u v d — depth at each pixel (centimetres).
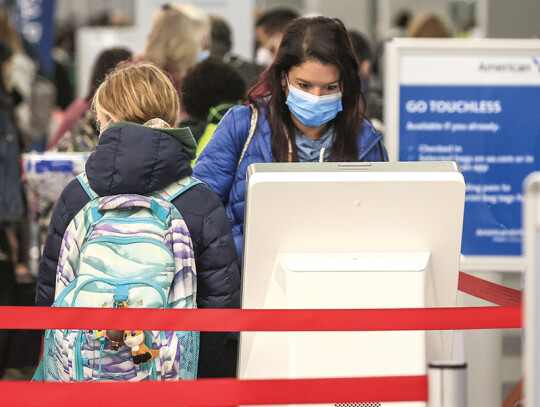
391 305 529
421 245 550
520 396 738
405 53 906
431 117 911
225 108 980
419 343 530
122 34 1460
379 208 540
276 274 546
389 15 2356
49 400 570
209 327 570
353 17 2333
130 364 580
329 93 697
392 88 904
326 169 538
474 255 927
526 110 913
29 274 1251
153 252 585
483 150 916
